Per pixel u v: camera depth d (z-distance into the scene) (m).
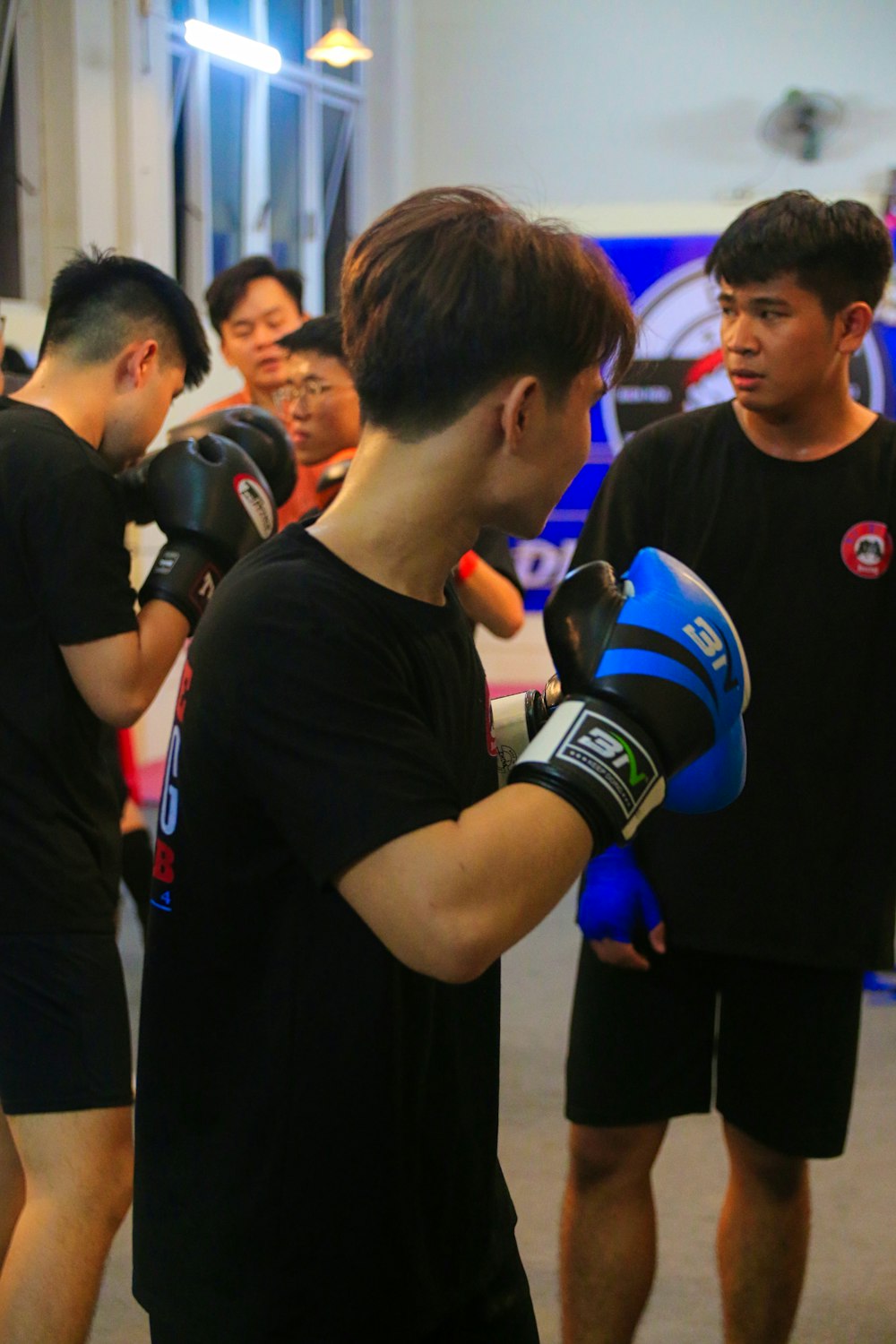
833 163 6.02
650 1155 1.61
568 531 5.41
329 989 0.88
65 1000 1.47
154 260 4.48
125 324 1.56
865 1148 2.39
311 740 0.80
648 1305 1.88
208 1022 0.92
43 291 4.20
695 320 5.20
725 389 5.20
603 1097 1.57
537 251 0.83
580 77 6.10
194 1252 0.92
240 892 0.88
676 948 1.55
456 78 6.15
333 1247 0.90
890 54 5.89
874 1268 2.01
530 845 0.81
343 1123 0.89
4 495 1.43
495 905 0.78
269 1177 0.90
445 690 0.92
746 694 0.97
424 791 0.80
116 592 1.47
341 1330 0.91
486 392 0.83
